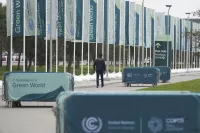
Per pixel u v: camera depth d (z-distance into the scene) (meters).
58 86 41.28
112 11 98.38
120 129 15.55
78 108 15.52
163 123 15.67
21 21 72.50
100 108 15.54
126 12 108.19
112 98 15.56
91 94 15.55
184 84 75.62
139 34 116.19
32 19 73.44
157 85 75.75
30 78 41.44
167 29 138.75
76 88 68.25
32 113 37.38
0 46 144.00
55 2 80.56
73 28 83.31
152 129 15.62
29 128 29.05
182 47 155.00
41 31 76.88
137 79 76.00
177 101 15.71
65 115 15.49
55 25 81.62
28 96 41.56
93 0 89.75
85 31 88.31
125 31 108.44
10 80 41.66
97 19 92.19
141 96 15.62
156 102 15.65
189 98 15.77
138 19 114.88
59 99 16.30
